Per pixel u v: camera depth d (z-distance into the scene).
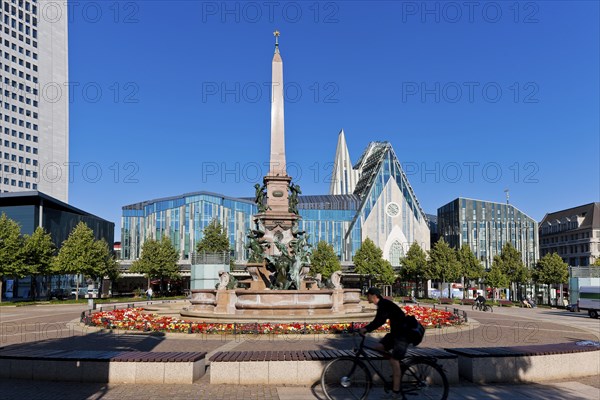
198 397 12.34
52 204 97.56
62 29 161.50
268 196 40.72
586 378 14.61
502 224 139.88
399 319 11.15
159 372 13.88
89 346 21.77
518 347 15.53
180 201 127.25
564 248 141.25
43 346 21.81
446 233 148.75
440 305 67.00
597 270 58.91
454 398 12.13
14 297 87.75
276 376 13.69
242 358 13.88
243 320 28.28
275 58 42.97
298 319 28.31
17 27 144.38
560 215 146.75
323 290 30.98
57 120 157.25
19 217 90.31
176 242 125.69
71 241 73.69
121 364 13.94
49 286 93.25
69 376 14.07
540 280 88.38
